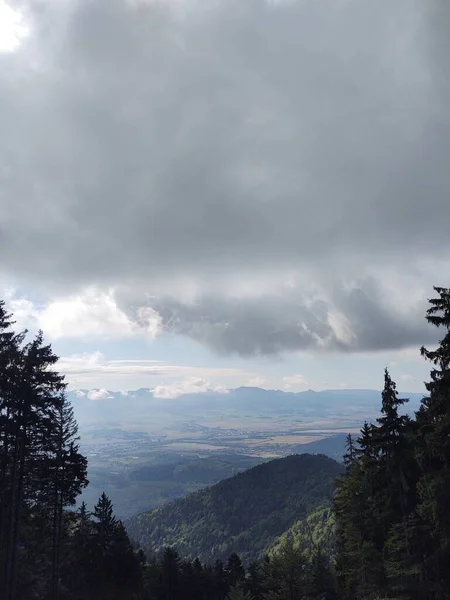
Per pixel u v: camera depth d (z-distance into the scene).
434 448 26.20
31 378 31.59
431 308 24.72
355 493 42.84
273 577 68.00
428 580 29.31
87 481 44.12
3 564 35.88
